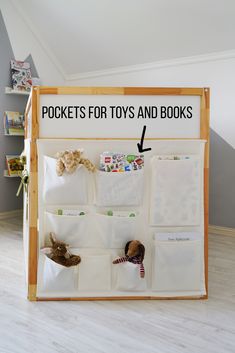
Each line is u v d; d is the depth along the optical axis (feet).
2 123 13.44
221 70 11.43
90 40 13.37
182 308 6.37
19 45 13.73
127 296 6.66
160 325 5.77
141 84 13.42
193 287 6.72
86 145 6.45
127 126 6.51
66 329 5.62
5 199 13.82
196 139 6.58
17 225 12.69
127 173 6.39
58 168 6.22
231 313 6.22
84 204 6.50
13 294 6.88
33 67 14.30
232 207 11.69
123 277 6.55
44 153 6.44
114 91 6.43
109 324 5.79
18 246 10.11
